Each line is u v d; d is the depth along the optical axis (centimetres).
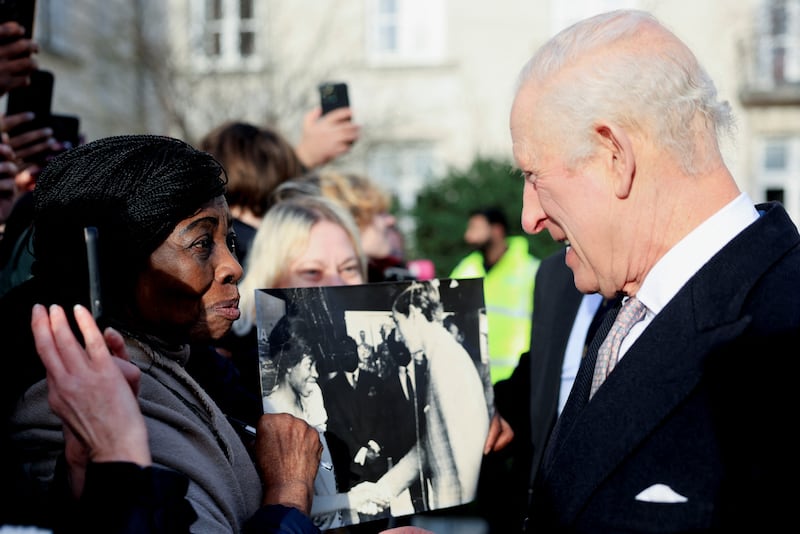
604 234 146
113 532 112
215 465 138
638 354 139
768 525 123
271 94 1129
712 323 135
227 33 1202
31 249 155
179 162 138
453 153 1296
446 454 170
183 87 1112
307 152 351
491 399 178
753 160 1296
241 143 288
